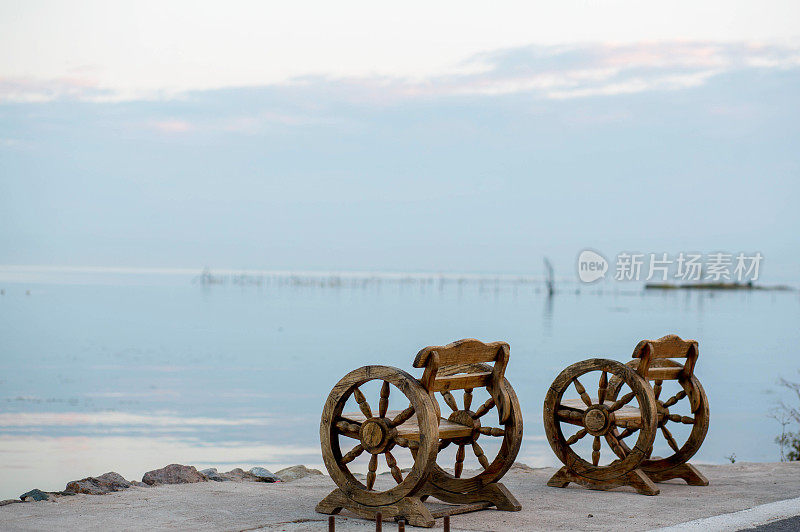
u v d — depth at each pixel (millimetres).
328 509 6133
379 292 133000
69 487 6969
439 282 159250
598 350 42500
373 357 42406
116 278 165750
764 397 24984
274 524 5754
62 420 22562
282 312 79812
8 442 18531
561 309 86062
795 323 60688
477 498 6430
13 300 94250
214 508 6305
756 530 5664
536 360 37219
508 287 150500
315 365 38969
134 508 6266
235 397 27531
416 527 5703
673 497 6953
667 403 7938
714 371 32688
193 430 20469
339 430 6137
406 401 21844
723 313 78250
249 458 15828
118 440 18953
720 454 15422
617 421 7254
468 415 6461
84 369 36500
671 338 7434
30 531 5457
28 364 38594
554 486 7523
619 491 7238
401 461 12867
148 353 44344
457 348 5953
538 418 19875
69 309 83562
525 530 5633
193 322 67875
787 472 8453
